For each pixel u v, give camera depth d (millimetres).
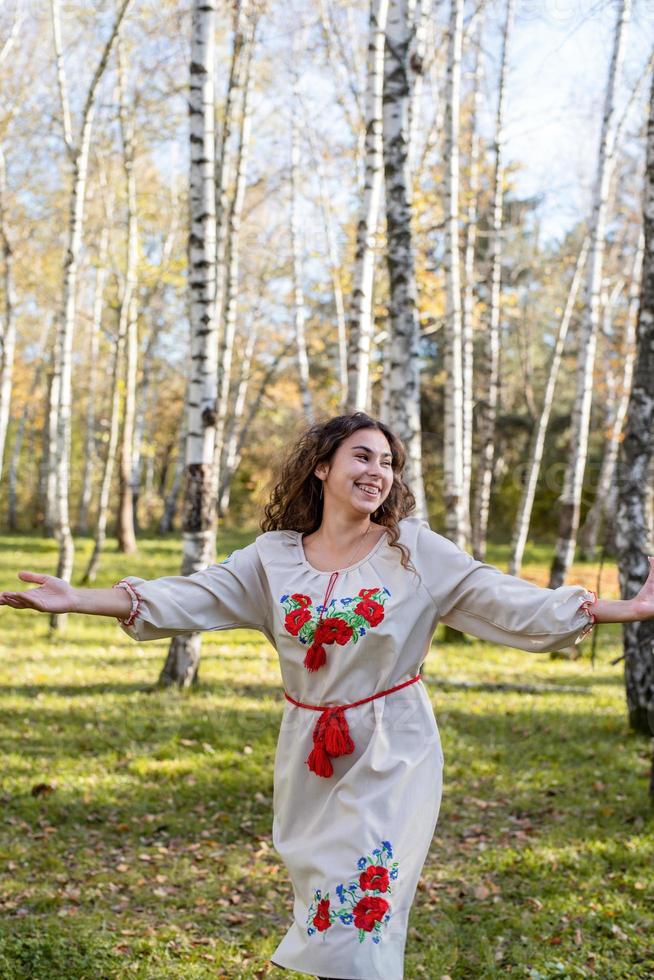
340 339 18250
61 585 2912
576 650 12805
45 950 3793
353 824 2756
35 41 17578
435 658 12086
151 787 6184
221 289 15867
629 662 7863
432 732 2936
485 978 3787
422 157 15516
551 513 30922
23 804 5738
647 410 6934
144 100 16000
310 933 2711
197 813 5793
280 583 3053
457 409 12633
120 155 17969
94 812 5711
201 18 8578
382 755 2834
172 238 20984
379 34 9594
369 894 2680
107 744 7148
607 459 23109
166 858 5039
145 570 19953
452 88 12430
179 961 3836
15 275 20797
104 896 4488
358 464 3016
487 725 8297
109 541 26906
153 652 11797
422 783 2844
